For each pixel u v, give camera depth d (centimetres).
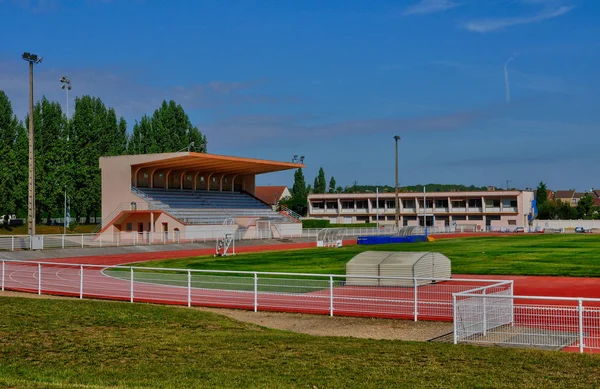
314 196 12506
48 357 1319
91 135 9206
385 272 2497
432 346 1418
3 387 1051
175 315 1886
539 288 2617
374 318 1916
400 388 1066
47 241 5656
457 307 1504
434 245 5897
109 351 1377
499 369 1180
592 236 7456
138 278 2959
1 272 3394
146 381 1121
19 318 1773
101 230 7081
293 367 1221
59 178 8769
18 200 8731
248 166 7781
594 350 1377
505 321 1639
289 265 3897
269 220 8181
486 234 9012
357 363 1248
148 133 9900
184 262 4334
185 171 8119
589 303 2133
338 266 3756
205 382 1113
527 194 11688
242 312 2070
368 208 12169
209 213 7606
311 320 1902
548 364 1214
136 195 7044
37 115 9169
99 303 2147
